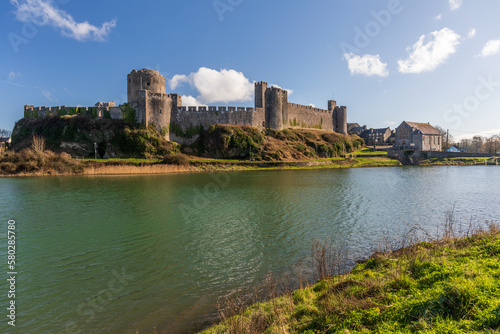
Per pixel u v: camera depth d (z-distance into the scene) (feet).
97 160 172.04
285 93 285.02
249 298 28.43
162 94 223.71
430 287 21.53
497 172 172.04
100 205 73.67
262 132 259.39
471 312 16.56
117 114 219.00
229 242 45.93
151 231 51.98
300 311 22.76
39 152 163.12
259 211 67.15
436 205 74.38
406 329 16.39
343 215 63.21
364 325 18.13
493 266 23.27
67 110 219.61
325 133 297.53
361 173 167.43
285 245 44.27
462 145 409.49
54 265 37.73
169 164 173.06
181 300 28.91
